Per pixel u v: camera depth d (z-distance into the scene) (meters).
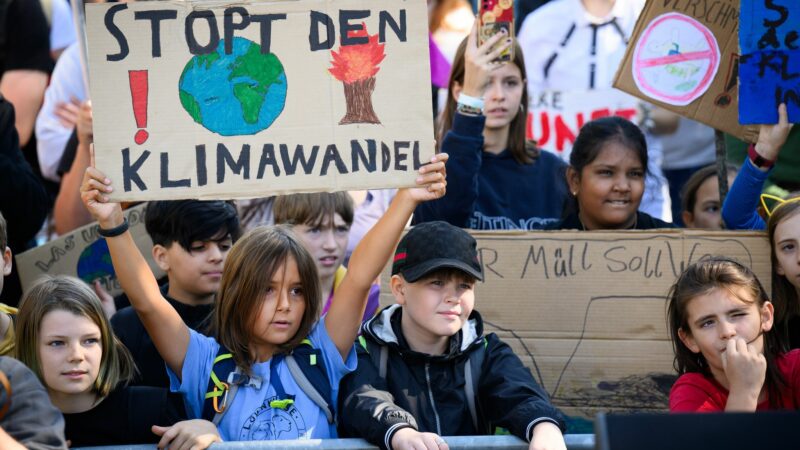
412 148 7.59
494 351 8.20
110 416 7.66
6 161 10.91
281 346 8.02
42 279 7.72
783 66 9.23
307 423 7.78
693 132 13.60
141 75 7.59
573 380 9.16
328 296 10.73
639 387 9.08
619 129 10.59
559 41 13.52
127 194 7.53
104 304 10.45
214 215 9.62
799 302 9.02
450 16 13.96
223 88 7.59
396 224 7.70
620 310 9.16
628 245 9.20
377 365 8.09
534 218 11.65
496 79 11.66
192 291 9.73
